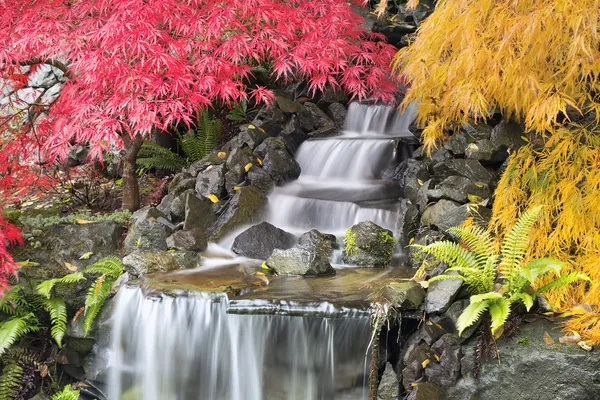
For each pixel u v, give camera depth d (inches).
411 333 175.3
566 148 181.8
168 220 237.6
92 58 202.5
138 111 200.7
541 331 162.1
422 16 288.7
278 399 176.6
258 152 258.1
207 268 210.8
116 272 215.0
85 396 211.5
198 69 216.4
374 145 256.4
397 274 198.7
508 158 203.9
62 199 280.4
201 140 279.4
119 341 198.7
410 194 224.1
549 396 154.4
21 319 204.1
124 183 258.2
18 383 211.8
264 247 223.3
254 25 233.6
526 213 173.0
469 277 169.9
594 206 175.6
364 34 277.3
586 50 155.5
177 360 185.3
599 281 168.7
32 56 232.2
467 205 199.5
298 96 291.1
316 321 172.6
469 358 163.9
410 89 206.7
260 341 176.6
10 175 251.0
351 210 230.2
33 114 310.2
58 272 222.4
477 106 182.2
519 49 172.1
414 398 161.2
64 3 227.3
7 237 207.5
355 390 172.7
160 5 209.0
